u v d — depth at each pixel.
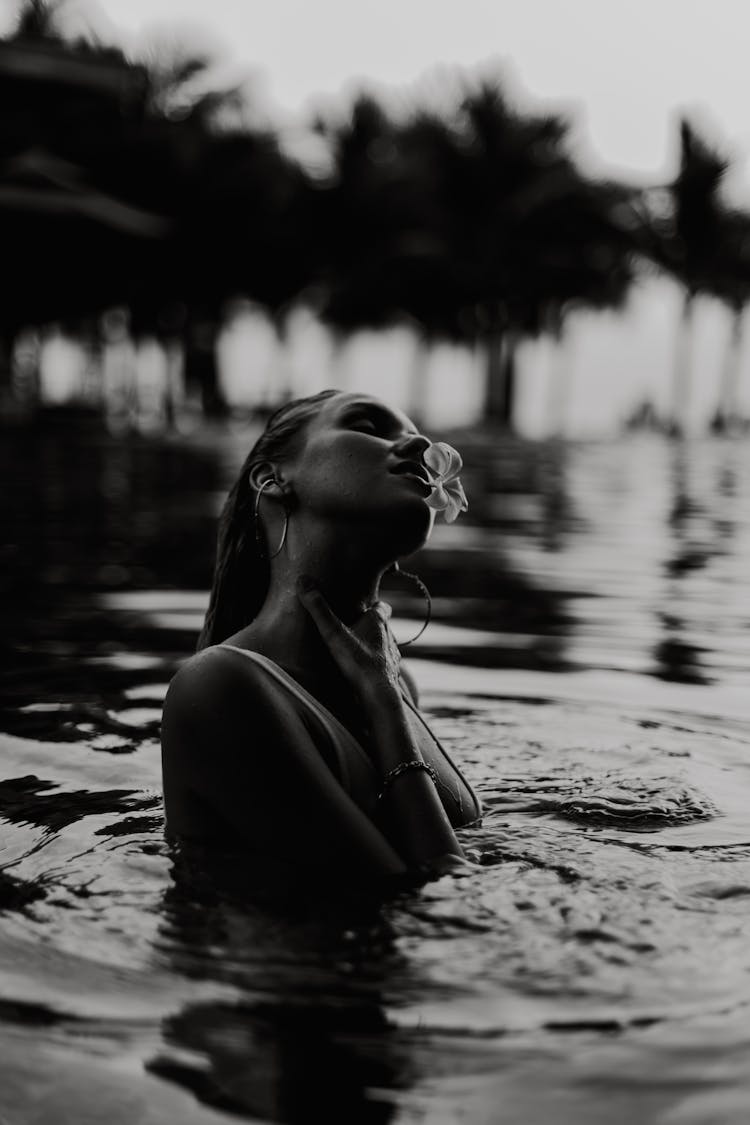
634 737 4.30
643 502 17.00
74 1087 1.87
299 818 2.65
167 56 47.16
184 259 44.53
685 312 54.47
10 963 2.28
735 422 56.97
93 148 40.47
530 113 49.88
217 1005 2.11
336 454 3.01
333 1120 1.78
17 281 39.06
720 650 6.18
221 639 3.23
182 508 13.99
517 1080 1.88
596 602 7.84
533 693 5.06
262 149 45.97
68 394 50.91
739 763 3.95
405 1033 2.02
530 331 55.19
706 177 52.41
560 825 3.16
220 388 48.91
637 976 2.22
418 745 3.04
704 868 2.81
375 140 50.81
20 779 3.62
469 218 49.44
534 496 17.86
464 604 7.66
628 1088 1.86
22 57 38.31
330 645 2.95
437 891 2.58
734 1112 1.79
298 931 2.40
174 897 2.55
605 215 49.47
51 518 12.67
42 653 5.70
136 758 3.87
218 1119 1.78
